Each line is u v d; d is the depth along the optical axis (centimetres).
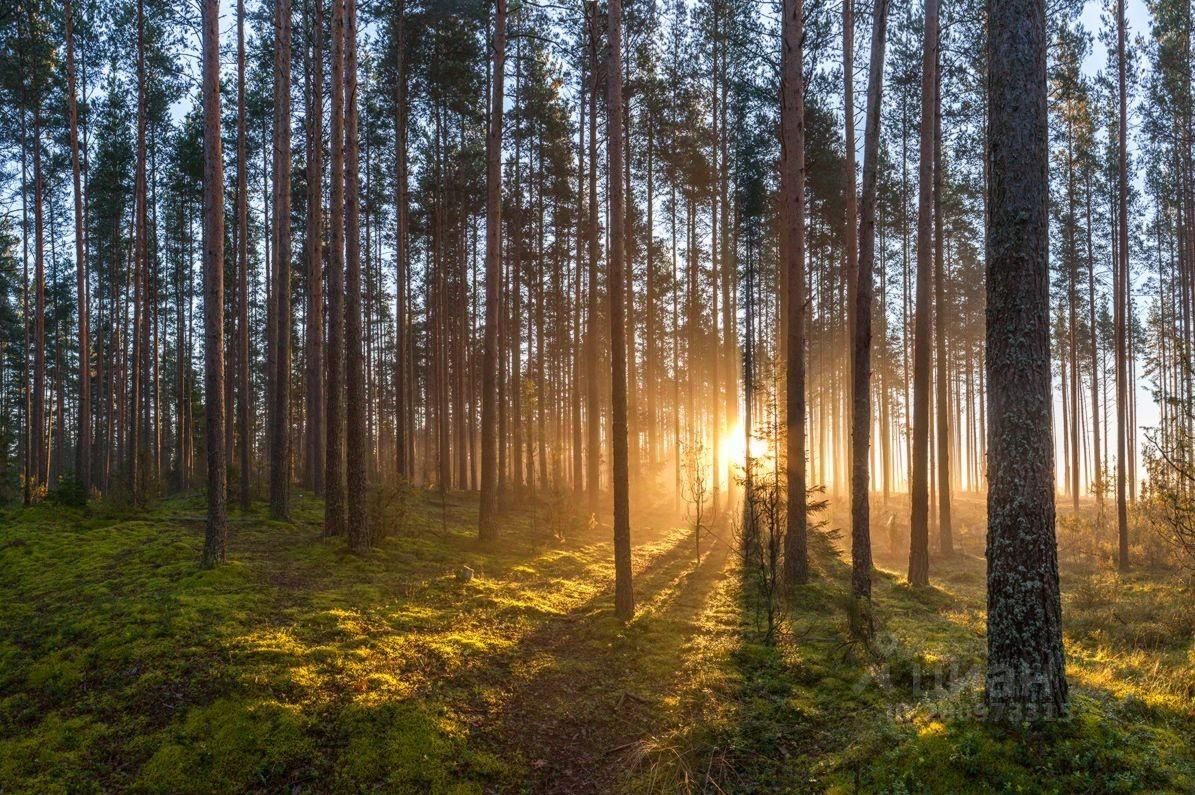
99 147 2606
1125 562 1568
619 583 998
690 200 2808
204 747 582
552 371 3694
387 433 4188
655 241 3125
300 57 2034
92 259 3344
